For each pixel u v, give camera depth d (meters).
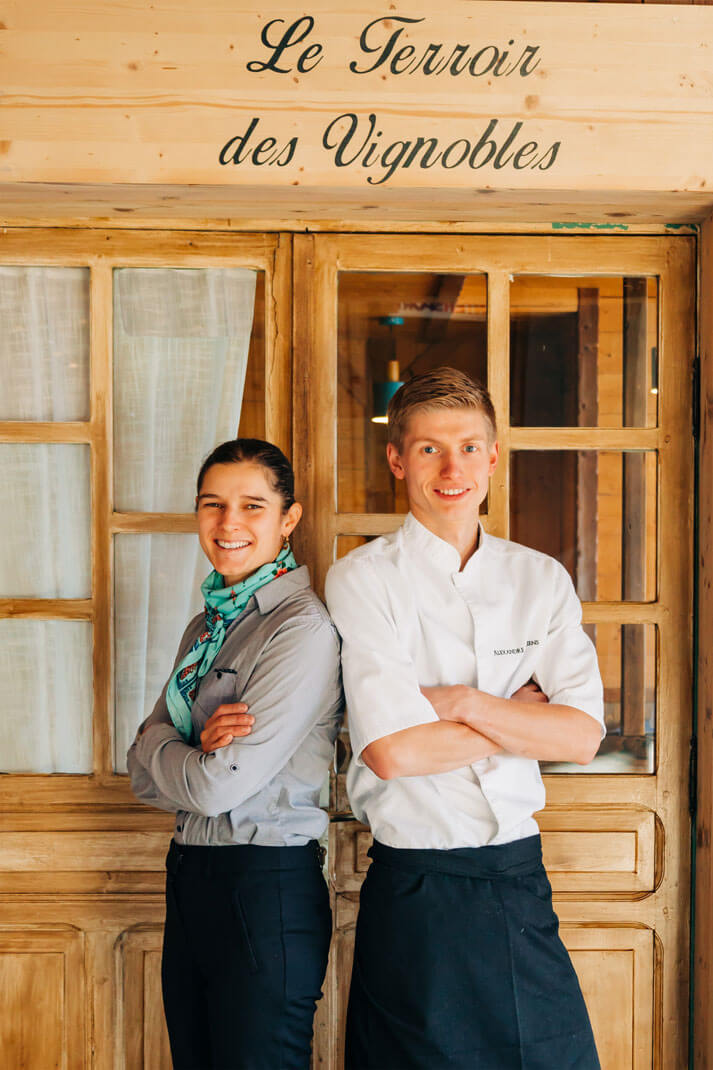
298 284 1.93
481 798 1.46
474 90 1.76
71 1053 1.88
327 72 1.75
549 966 1.44
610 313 2.00
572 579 2.06
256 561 1.55
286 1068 1.42
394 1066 1.40
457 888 1.43
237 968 1.41
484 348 1.97
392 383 1.96
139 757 1.53
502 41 1.76
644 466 2.03
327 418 1.93
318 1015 1.88
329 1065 1.88
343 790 1.90
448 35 1.75
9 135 1.73
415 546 1.54
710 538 1.88
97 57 1.73
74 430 1.93
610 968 1.93
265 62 1.74
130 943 1.90
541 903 1.47
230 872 1.45
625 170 1.78
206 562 1.94
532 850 1.50
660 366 1.96
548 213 1.91
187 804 1.41
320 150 1.75
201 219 1.93
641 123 1.78
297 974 1.43
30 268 1.94
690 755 1.94
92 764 1.93
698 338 1.96
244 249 1.93
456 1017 1.38
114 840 1.90
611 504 2.05
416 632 1.52
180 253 1.93
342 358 1.96
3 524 1.94
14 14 1.73
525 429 1.96
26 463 1.94
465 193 1.79
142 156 1.74
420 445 1.50
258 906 1.43
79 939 1.89
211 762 1.39
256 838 1.46
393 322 1.96
